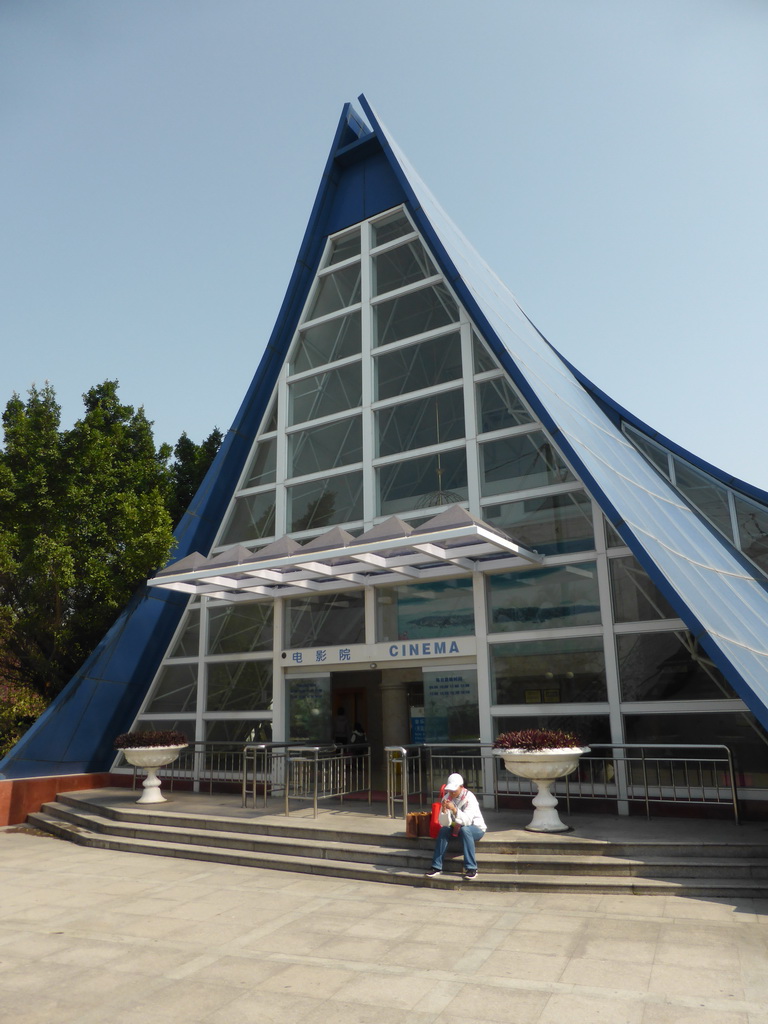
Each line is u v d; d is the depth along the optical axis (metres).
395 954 7.32
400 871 10.41
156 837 13.13
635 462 16.69
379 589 15.80
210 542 18.86
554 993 6.28
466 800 10.12
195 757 17.28
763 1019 5.74
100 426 20.88
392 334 17.56
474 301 15.49
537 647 13.95
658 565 11.27
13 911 9.16
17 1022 5.92
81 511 17.86
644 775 11.87
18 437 18.06
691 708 12.54
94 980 6.78
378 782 18.23
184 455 27.86
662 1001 6.08
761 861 9.71
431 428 16.27
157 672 18.50
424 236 17.50
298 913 8.86
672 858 9.95
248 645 17.27
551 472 14.61
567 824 11.74
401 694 17.86
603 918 8.38
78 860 12.30
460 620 14.79
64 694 17.53
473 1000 6.17
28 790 16.33
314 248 19.44
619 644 13.33
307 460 18.00
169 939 7.95
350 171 19.81
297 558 13.60
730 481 16.69
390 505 16.39
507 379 15.52
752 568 15.95
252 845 12.01
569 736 11.48
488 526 12.73
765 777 11.86
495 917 8.51
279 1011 6.03
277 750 16.00
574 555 13.98
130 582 18.73
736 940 7.56
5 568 16.09
